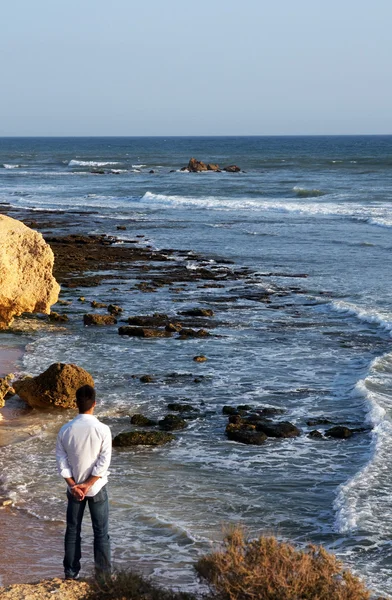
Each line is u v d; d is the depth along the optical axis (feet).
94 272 92.17
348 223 138.51
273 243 115.55
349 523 28.60
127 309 71.46
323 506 30.78
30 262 42.55
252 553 19.70
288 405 44.29
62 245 112.27
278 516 29.86
